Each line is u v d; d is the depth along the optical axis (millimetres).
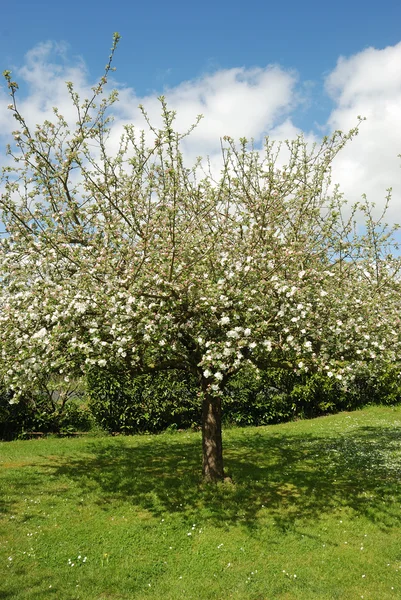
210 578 5316
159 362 8102
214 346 6477
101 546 6039
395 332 7863
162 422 14031
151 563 5621
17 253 7859
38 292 7113
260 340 6629
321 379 15188
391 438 11828
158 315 6391
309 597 4945
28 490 8133
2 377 7512
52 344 6508
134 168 7652
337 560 5664
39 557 5746
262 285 6590
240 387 14664
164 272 6750
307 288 6727
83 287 6859
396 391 16719
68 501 7605
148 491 8023
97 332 6508
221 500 7523
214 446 8453
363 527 6512
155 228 7152
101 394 13641
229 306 6637
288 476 8758
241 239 7281
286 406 15469
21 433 13133
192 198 8148
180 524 6664
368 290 8406
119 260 7203
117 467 9602
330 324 7301
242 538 6234
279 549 5941
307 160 8242
